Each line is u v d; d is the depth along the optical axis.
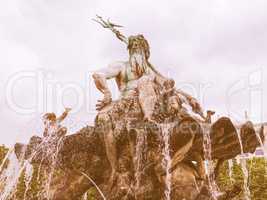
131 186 9.63
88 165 10.22
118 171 9.79
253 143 10.20
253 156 20.50
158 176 9.55
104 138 9.83
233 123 9.88
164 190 9.56
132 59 10.98
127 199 9.55
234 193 9.72
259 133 10.14
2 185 11.23
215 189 10.24
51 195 10.74
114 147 9.78
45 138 10.59
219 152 10.02
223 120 9.42
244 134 9.83
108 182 9.99
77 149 10.21
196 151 9.94
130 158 9.79
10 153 11.16
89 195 13.65
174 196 9.50
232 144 9.90
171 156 9.56
